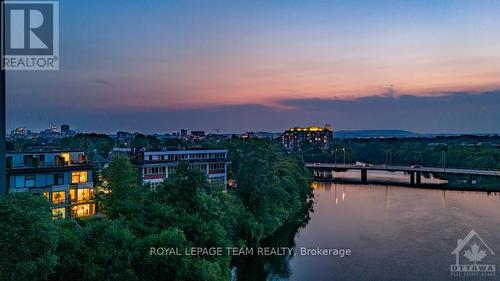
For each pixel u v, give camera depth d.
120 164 69.44
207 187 62.06
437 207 129.88
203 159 108.31
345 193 164.62
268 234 92.31
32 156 70.06
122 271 43.09
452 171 198.75
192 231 53.69
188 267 47.62
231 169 125.25
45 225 36.62
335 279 67.44
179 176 59.69
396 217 113.88
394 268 72.19
